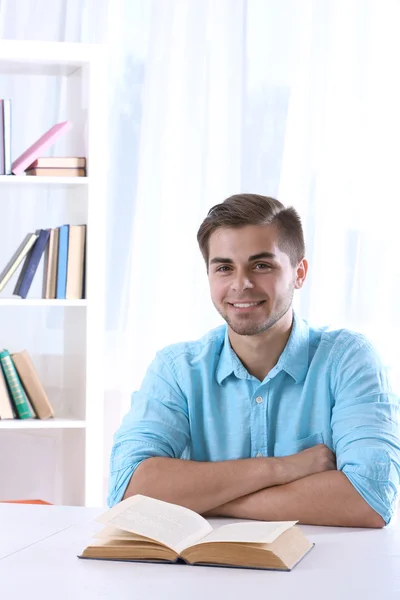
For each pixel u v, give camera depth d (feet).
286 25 12.13
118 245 12.09
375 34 12.14
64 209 11.85
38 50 10.56
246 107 12.06
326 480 6.37
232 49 12.05
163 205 12.07
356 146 12.10
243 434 7.20
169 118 12.09
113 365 12.09
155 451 6.95
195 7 12.01
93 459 10.64
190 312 12.08
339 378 7.07
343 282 12.08
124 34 12.14
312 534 5.98
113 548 5.11
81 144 11.02
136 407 7.38
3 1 11.94
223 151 12.10
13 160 11.81
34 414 10.82
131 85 12.12
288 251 7.00
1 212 11.84
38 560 5.10
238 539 4.99
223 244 6.88
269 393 7.17
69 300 10.67
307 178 12.09
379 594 4.51
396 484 6.51
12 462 11.36
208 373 7.31
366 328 12.05
